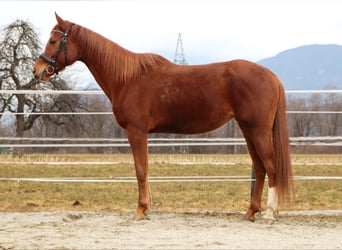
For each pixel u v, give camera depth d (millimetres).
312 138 10102
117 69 7855
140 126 7719
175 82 7633
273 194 7438
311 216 8234
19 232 6719
